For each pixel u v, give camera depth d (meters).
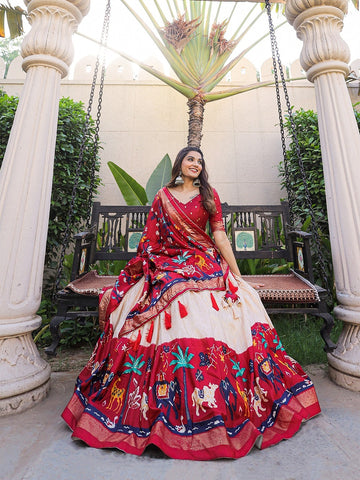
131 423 1.14
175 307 1.31
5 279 1.61
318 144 3.71
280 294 1.79
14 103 3.70
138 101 4.87
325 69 2.19
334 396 1.62
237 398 1.17
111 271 3.18
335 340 2.55
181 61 3.89
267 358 1.35
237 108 4.85
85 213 3.96
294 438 1.17
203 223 1.72
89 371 1.45
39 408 1.51
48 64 2.00
